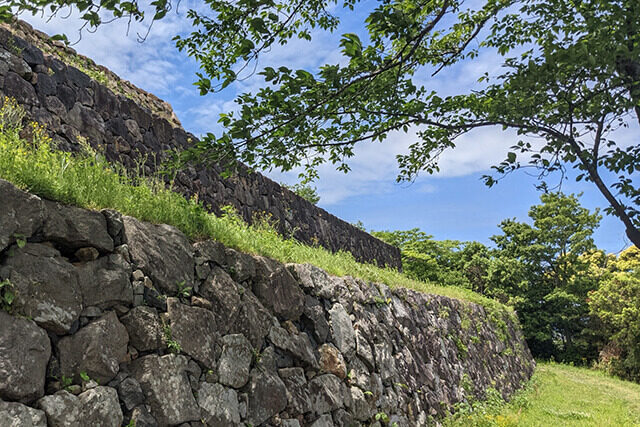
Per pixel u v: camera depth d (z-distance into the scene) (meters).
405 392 7.25
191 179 7.89
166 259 3.83
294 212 10.85
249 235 5.75
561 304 27.34
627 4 4.26
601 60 3.85
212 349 3.89
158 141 7.64
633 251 30.81
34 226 2.94
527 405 11.32
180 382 3.46
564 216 28.39
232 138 4.06
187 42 5.33
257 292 4.85
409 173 6.52
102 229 3.39
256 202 9.58
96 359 2.98
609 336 24.42
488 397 10.77
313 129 4.57
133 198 4.18
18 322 2.66
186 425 3.40
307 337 5.34
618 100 4.46
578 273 28.70
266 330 4.66
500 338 14.87
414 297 9.45
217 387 3.81
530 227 29.58
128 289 3.37
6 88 5.38
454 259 30.89
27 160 3.41
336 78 3.87
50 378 2.77
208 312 3.98
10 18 3.15
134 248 3.60
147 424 3.12
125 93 8.96
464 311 12.30
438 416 8.05
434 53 5.34
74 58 8.11
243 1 3.72
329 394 5.21
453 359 9.98
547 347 27.81
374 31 4.29
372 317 7.11
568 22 5.48
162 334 3.47
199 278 4.13
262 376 4.35
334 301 6.20
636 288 23.75
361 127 5.32
